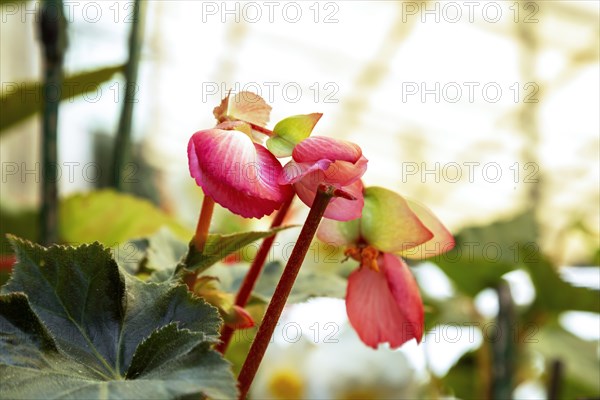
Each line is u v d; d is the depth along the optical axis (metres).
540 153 4.05
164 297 0.33
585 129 3.80
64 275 0.33
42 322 0.31
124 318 0.33
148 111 3.86
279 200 0.32
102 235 0.57
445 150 4.23
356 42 3.35
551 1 2.88
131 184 0.72
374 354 0.82
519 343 0.65
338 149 0.33
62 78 0.49
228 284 0.44
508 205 4.66
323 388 0.81
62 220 0.56
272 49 3.44
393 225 0.39
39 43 0.48
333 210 0.35
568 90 3.50
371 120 4.02
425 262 0.67
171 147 4.07
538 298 0.65
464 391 0.68
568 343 0.68
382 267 0.39
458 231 0.68
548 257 0.64
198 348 0.30
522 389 0.75
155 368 0.31
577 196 4.44
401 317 0.40
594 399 0.47
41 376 0.30
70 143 2.85
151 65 3.45
